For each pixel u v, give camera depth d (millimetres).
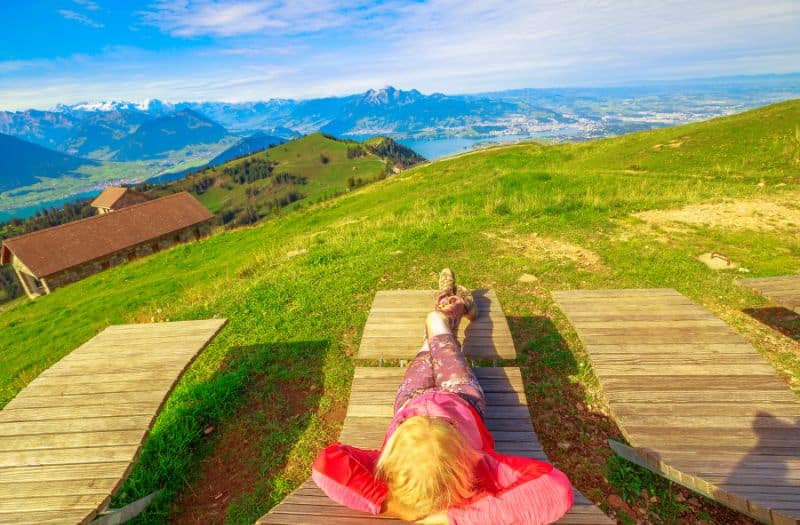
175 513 4031
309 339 6848
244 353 6676
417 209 16594
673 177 18250
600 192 14523
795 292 4828
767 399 3195
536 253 9484
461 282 8336
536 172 19125
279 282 9656
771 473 2541
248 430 4984
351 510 2299
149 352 4684
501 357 4039
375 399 3668
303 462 4426
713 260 8367
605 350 3887
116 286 25312
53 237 51531
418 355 2750
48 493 2998
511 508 1331
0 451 3391
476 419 1939
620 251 9094
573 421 4629
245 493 4137
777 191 13938
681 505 3551
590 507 2318
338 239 13516
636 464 3889
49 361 12680
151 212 61312
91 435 3504
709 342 3949
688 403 3189
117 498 4152
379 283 8727
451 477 1304
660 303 4746
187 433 4922
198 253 28641
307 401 5352
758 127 25141
